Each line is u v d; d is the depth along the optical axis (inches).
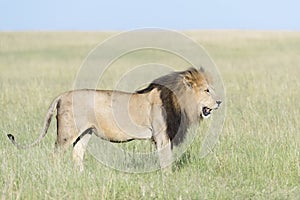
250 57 2267.5
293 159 485.7
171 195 403.5
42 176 421.1
